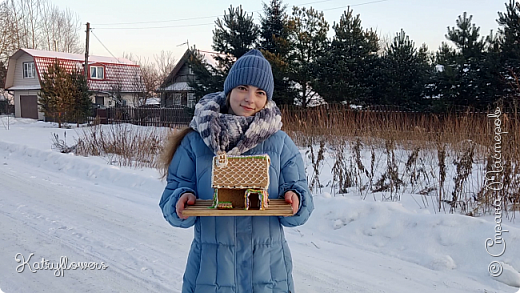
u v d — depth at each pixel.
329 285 3.57
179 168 2.07
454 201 4.94
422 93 14.87
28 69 31.45
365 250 4.33
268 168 1.86
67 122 24.66
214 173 1.82
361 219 4.79
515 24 12.34
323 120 11.48
